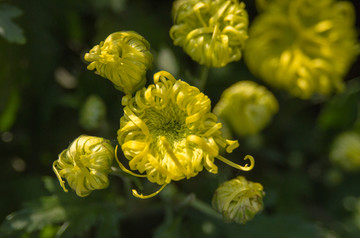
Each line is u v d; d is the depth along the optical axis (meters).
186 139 0.55
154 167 0.55
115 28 0.70
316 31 0.70
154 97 0.56
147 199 0.66
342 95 0.75
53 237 0.64
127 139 0.55
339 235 0.74
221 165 0.65
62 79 0.72
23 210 0.63
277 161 0.74
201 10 0.58
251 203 0.57
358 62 0.77
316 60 0.70
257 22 0.70
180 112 0.57
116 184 0.69
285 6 0.70
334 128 0.77
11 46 0.68
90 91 0.69
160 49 0.71
